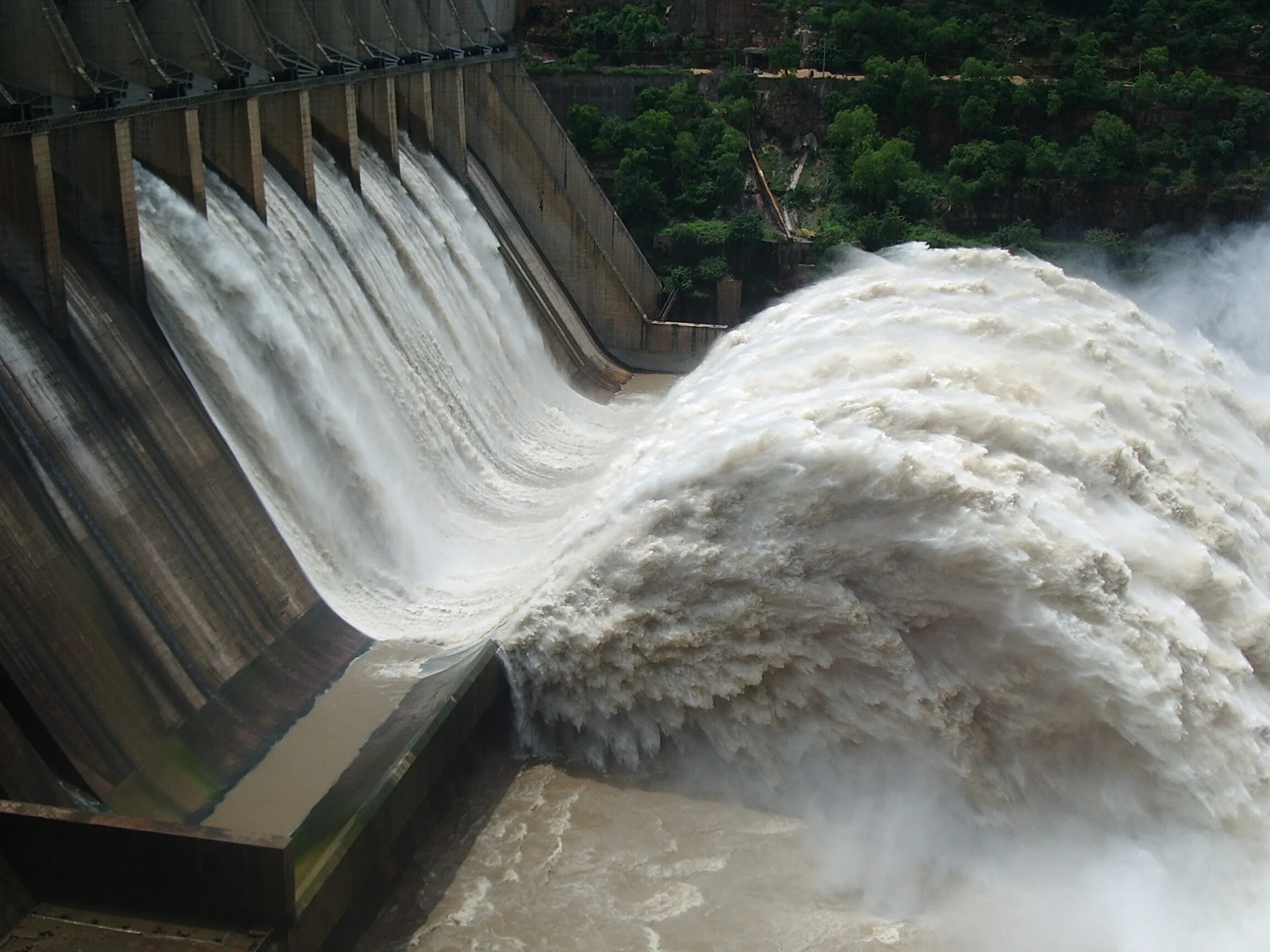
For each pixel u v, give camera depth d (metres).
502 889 30.95
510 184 75.19
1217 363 51.56
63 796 27.67
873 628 33.69
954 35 102.81
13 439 31.95
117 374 36.31
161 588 33.78
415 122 64.75
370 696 36.00
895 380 38.84
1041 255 88.19
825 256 84.00
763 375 41.25
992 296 49.53
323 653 37.50
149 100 40.41
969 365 41.00
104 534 33.00
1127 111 95.25
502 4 94.12
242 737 33.12
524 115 76.81
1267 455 46.00
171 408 37.56
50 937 24.81
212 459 37.97
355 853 28.25
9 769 26.70
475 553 46.44
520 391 61.31
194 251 41.84
